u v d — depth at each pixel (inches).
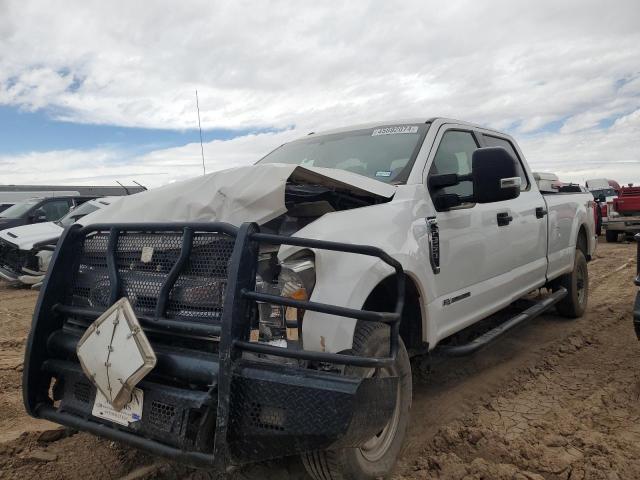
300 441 89.1
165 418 93.5
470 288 161.5
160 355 97.9
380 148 162.2
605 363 200.5
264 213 111.3
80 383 107.3
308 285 104.7
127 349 96.7
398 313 107.2
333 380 90.1
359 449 111.5
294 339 100.5
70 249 118.2
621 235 693.9
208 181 120.2
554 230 230.4
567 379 184.9
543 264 218.5
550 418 152.0
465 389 177.0
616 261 487.8
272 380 90.1
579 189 297.7
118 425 99.7
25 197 951.0
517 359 206.4
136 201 124.4
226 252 100.2
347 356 95.7
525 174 217.8
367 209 127.2
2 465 126.3
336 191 133.3
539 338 234.7
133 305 108.1
